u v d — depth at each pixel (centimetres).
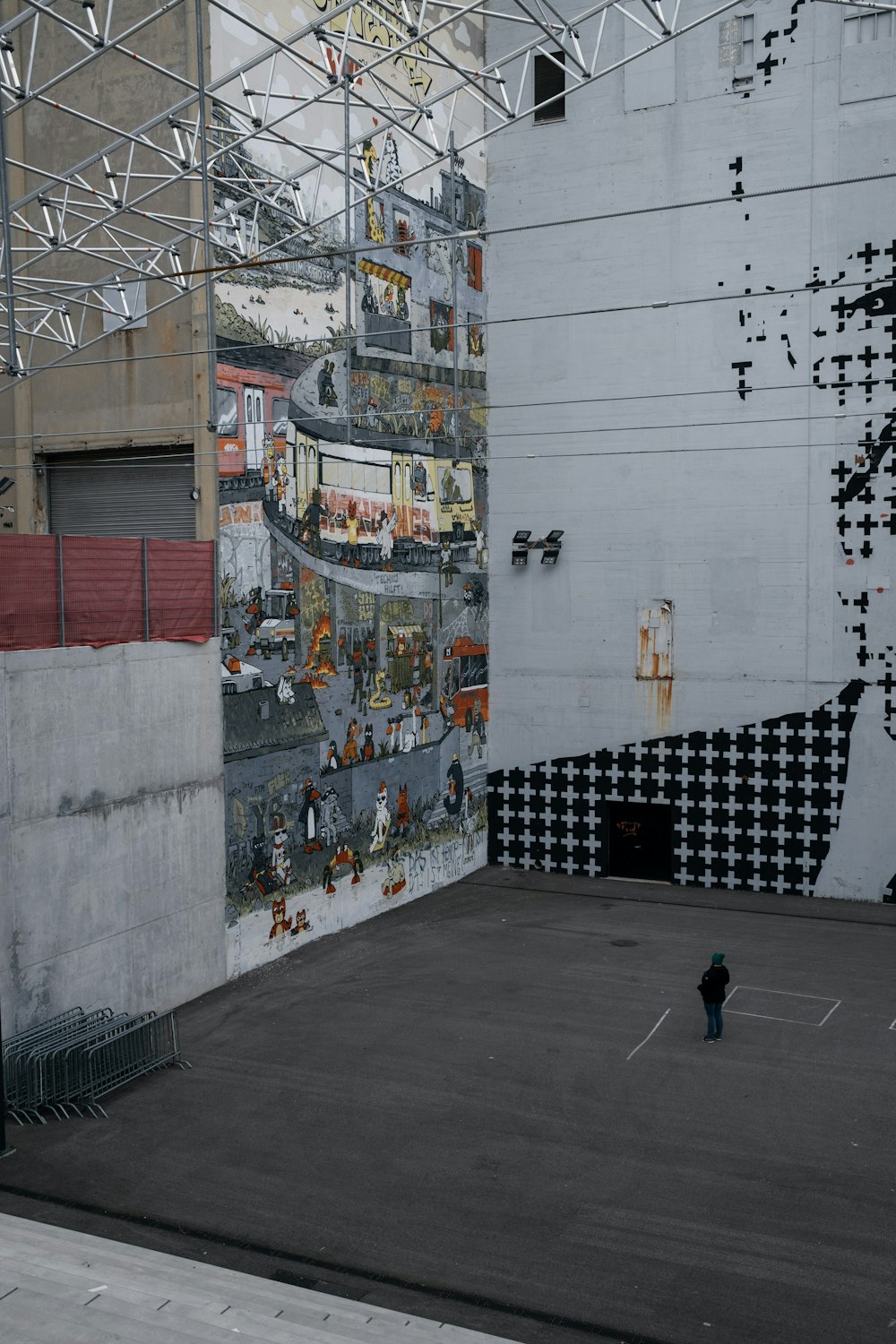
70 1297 962
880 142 2273
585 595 2609
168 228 1906
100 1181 1277
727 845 2512
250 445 1984
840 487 2355
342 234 2189
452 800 2606
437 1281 1078
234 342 1941
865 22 2270
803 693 2416
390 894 2398
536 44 1386
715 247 2425
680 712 2531
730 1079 1537
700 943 2153
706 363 2455
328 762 2197
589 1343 984
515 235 2619
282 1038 1703
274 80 1994
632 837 2628
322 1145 1359
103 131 1961
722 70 2389
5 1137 1367
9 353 1747
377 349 2311
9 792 1523
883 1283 1064
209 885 1905
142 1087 1533
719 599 2478
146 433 1956
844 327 2330
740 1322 1011
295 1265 1105
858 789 2383
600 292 2541
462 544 2606
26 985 1552
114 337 1970
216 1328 904
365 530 2288
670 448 2502
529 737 2695
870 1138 1362
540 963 2041
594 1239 1146
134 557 1741
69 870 1622
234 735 1959
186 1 1853
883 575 2331
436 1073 1568
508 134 2609
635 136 2477
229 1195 1242
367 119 2245
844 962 2023
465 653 2634
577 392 2581
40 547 1577
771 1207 1205
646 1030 1714
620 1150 1338
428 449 2481
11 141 2028
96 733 1669
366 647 2303
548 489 2630
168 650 1809
